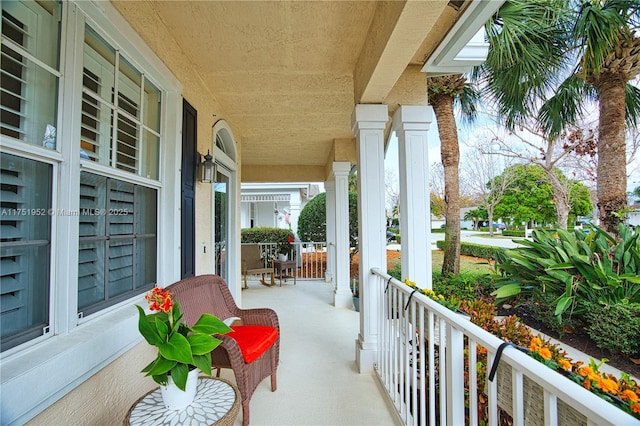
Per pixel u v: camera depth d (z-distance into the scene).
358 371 2.63
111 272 1.73
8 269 1.14
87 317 1.51
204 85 3.12
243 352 1.92
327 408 2.08
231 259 4.44
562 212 7.96
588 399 0.62
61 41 1.34
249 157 6.64
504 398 1.13
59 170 1.32
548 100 5.30
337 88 3.30
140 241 2.04
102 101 1.63
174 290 2.00
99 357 1.38
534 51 3.98
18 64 1.18
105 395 1.47
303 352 3.06
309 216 9.95
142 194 2.07
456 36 2.23
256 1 1.98
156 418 1.25
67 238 1.35
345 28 2.28
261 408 2.08
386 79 2.30
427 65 2.67
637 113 5.12
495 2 1.84
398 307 2.07
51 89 1.31
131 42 1.72
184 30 2.27
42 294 1.26
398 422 1.91
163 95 2.33
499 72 4.59
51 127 1.30
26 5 1.22
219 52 2.58
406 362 1.81
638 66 4.07
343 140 5.22
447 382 1.23
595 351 2.84
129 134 1.90
